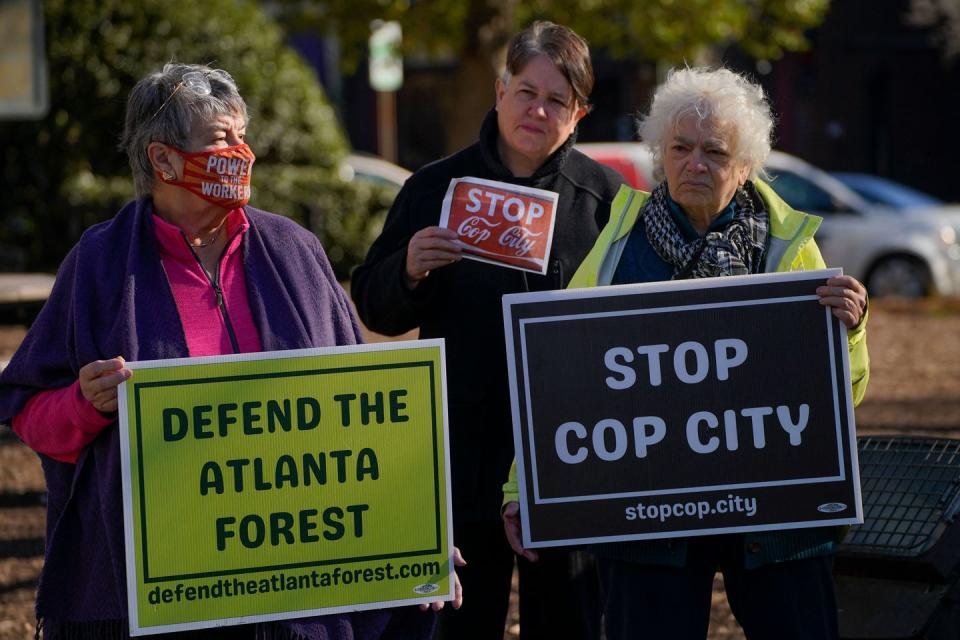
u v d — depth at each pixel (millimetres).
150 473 3131
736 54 29594
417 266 3840
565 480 3502
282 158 16172
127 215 3291
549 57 3998
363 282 4156
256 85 15961
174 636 3229
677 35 16438
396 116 31188
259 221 3402
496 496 4031
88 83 15297
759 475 3496
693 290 3498
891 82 32406
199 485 3164
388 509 3275
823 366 3500
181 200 3229
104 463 3158
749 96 3531
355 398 3256
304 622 3217
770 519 3488
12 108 11016
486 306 4043
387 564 3275
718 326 3504
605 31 16516
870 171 32438
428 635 3420
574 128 4152
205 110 3162
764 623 3506
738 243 3551
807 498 3496
